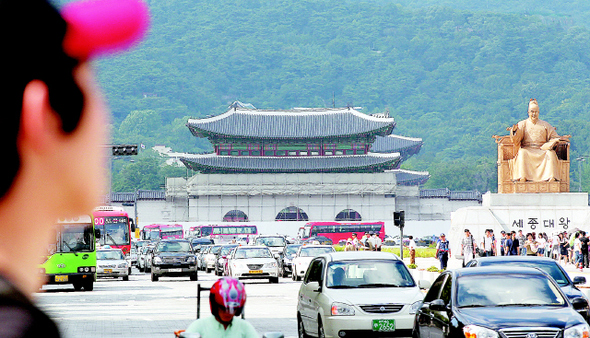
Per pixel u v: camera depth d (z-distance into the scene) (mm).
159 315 70000
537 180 153875
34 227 2619
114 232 150000
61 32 2611
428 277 103375
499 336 34781
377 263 51906
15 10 2531
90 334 55594
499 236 154000
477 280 39562
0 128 2533
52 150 2639
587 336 35188
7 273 2553
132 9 2744
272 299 88750
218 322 19516
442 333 37781
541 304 38281
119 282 127062
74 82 2668
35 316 2510
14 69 2539
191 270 128000
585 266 118625
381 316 47688
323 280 50594
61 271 95812
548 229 152875
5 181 2564
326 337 48125
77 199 2703
